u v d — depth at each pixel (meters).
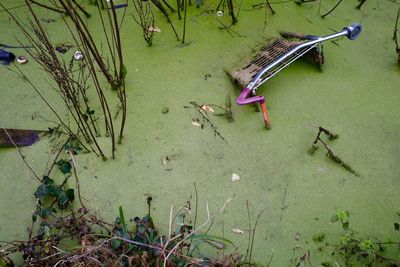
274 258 1.43
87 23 2.10
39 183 1.57
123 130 1.72
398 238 1.47
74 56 1.94
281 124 1.76
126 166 1.63
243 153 1.67
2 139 1.65
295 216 1.52
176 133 1.72
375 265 1.41
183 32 2.03
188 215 1.51
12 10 2.14
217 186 1.58
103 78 1.88
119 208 1.39
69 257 1.30
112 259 1.33
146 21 2.12
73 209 1.51
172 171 1.62
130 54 1.99
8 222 1.48
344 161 1.66
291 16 2.20
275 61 1.81
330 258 1.43
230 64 1.94
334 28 2.17
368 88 1.90
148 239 1.40
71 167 1.60
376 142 1.72
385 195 1.58
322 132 1.74
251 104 1.80
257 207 1.54
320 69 1.94
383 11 2.28
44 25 2.08
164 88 1.86
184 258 1.38
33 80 1.87
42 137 1.69
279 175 1.62
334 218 1.39
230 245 1.45
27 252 1.38
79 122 1.74
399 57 1.97
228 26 2.12
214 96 1.84
